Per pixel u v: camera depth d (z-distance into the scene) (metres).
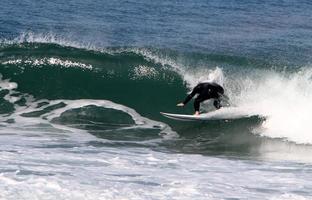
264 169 38.31
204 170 36.41
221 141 49.38
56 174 31.17
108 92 58.22
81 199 26.75
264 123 51.84
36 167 32.62
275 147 48.03
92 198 27.03
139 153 41.69
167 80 60.25
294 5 147.62
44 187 28.00
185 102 51.84
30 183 28.45
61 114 53.31
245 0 152.00
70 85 58.41
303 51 89.00
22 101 55.62
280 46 92.56
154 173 33.78
